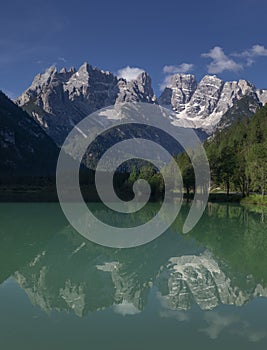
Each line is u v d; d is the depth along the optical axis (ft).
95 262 83.97
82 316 47.24
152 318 46.50
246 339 40.14
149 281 66.39
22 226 146.41
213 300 53.83
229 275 70.03
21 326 43.96
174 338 40.32
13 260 84.89
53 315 47.80
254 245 103.86
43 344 39.09
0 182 467.93
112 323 44.93
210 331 42.19
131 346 38.47
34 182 476.13
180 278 68.18
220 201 283.79
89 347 38.27
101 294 58.08
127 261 85.35
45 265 80.28
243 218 173.47
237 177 292.61
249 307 50.67
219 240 113.09
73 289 60.44
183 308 50.44
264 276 68.64
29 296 56.59
